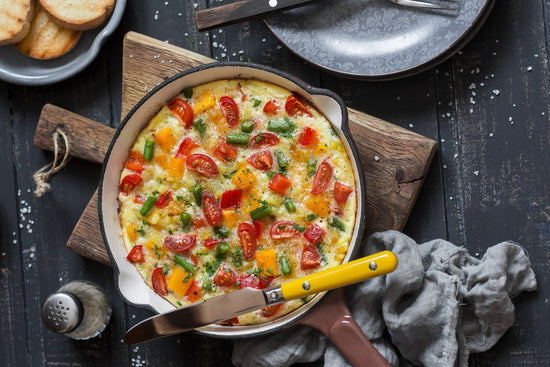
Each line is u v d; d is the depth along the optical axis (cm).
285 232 84
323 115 84
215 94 86
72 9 93
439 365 87
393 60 90
